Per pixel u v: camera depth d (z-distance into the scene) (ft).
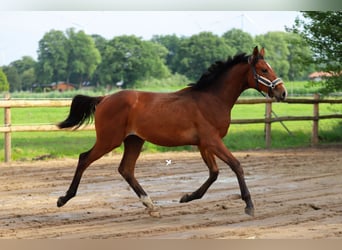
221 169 48.32
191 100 30.32
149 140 30.42
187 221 29.32
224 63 31.09
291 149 63.72
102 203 33.81
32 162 51.80
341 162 52.80
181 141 30.25
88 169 47.70
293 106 128.26
